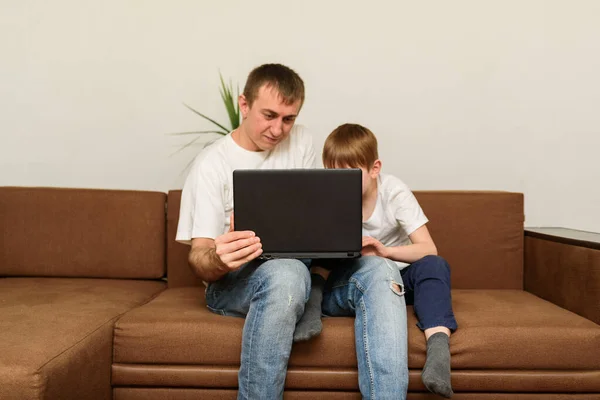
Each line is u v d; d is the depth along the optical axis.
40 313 1.52
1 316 1.47
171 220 2.12
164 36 2.61
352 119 2.61
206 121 2.62
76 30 2.60
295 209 1.48
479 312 1.62
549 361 1.46
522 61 2.58
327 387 1.47
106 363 1.45
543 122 2.59
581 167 2.59
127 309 1.67
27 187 2.16
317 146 2.61
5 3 2.59
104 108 2.62
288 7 2.60
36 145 2.62
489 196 2.05
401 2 2.59
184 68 2.61
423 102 2.60
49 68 2.61
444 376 1.32
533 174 2.60
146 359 1.48
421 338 1.47
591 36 2.56
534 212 2.60
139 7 2.60
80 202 2.14
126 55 2.61
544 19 2.57
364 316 1.43
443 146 2.60
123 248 2.13
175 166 2.63
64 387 1.19
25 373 1.09
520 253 2.05
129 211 2.14
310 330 1.40
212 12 2.60
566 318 1.56
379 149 2.61
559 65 2.58
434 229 2.04
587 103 2.58
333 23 2.60
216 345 1.47
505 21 2.58
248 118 1.69
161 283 2.15
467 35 2.59
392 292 1.44
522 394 1.49
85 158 2.62
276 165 1.79
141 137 2.63
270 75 1.64
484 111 2.60
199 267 1.52
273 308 1.36
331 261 1.63
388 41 2.60
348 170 1.48
